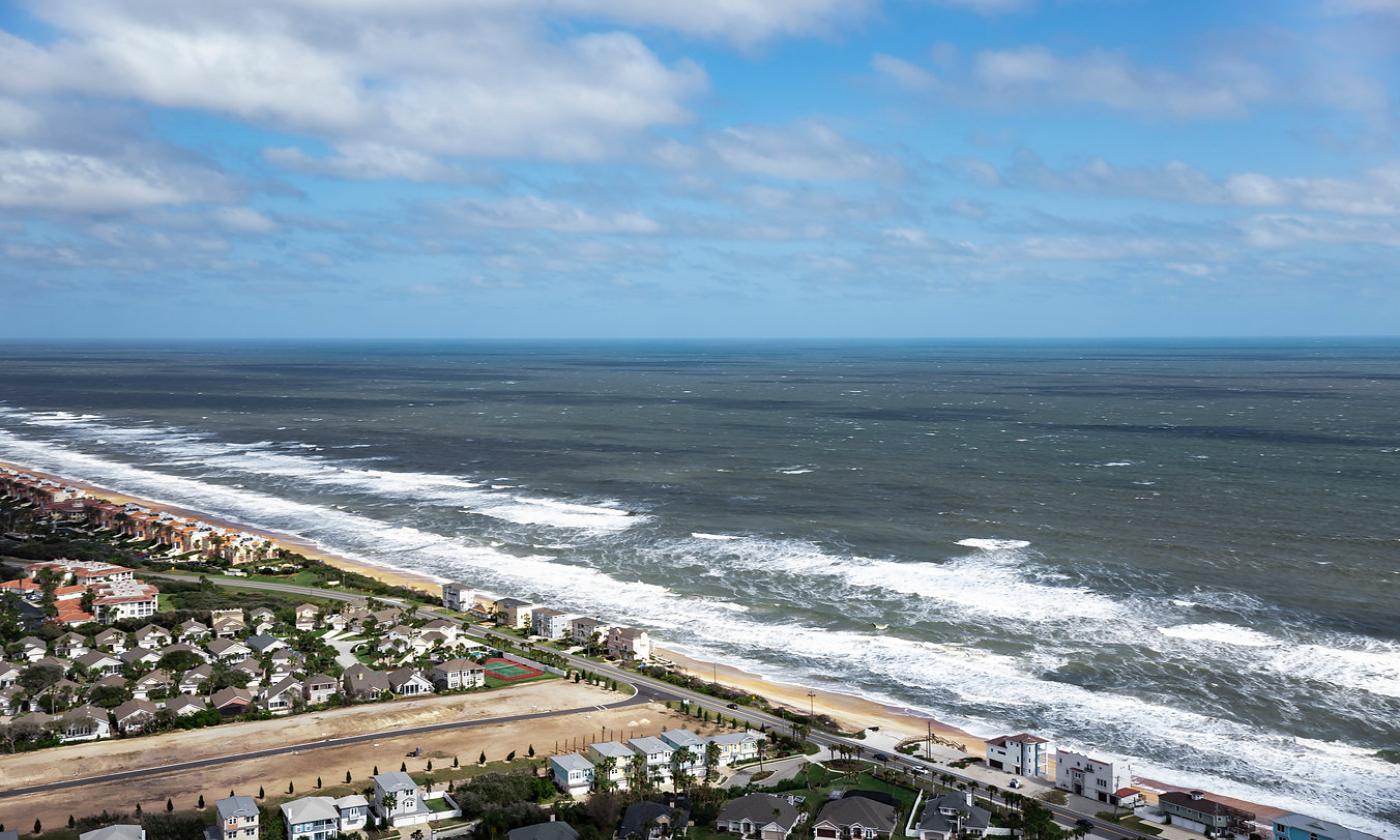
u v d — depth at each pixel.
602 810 88.00
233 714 112.56
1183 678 124.00
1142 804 93.31
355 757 101.50
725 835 87.44
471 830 87.19
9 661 128.12
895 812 89.00
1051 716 114.25
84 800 91.31
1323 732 109.25
